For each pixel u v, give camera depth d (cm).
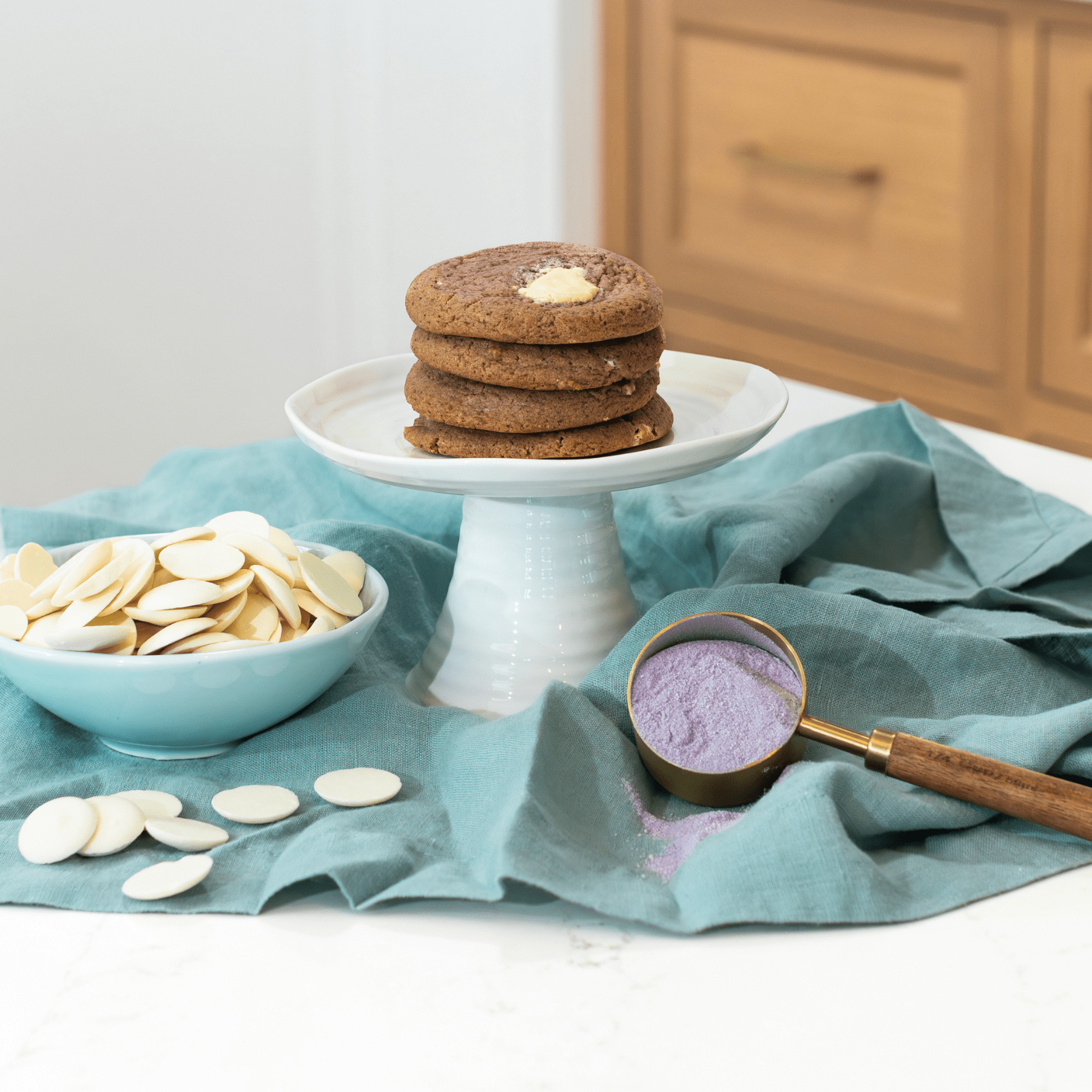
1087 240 213
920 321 239
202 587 100
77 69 232
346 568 106
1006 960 92
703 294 275
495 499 107
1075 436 223
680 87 266
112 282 248
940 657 105
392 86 263
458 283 104
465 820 98
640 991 90
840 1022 89
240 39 247
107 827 97
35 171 234
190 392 264
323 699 106
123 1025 89
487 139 274
